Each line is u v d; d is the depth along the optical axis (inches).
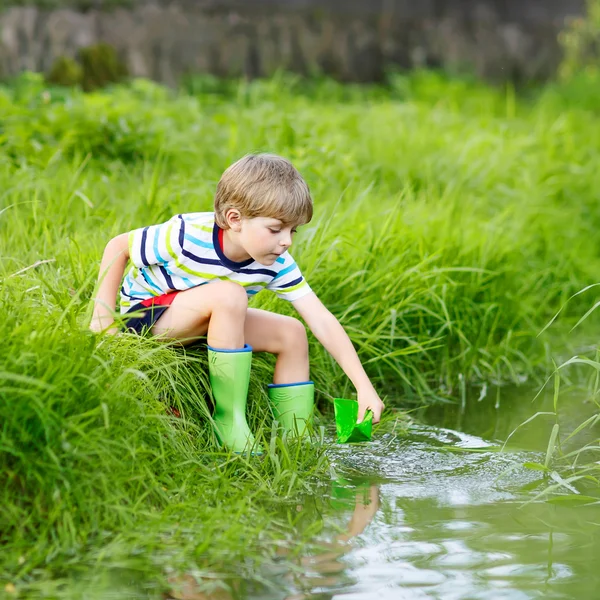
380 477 146.3
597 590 109.0
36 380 118.9
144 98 385.1
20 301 144.7
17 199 219.1
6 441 119.6
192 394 150.8
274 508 132.3
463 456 157.0
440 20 598.2
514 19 684.1
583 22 635.5
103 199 231.5
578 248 276.2
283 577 111.3
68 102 292.2
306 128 316.8
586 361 156.6
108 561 114.3
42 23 449.7
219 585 109.0
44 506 121.5
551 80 625.3
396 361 195.9
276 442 152.5
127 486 128.6
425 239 223.8
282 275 158.2
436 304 207.0
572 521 129.4
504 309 223.5
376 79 565.9
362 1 640.4
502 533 125.0
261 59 520.4
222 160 273.6
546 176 326.0
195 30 496.7
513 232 259.1
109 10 489.1
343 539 122.3
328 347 158.1
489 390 198.4
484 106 481.7
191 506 128.3
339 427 150.7
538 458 156.5
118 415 131.0
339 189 254.5
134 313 138.6
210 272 152.9
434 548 120.0
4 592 106.6
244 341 156.9
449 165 306.3
